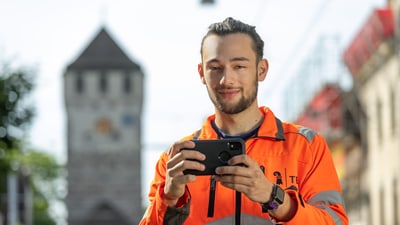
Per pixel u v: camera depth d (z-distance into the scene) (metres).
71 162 133.88
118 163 134.38
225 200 5.48
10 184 29.95
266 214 5.43
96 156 134.38
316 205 5.48
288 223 5.18
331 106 42.84
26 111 27.81
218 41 5.43
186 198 5.34
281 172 5.53
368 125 42.47
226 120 5.60
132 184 133.75
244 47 5.41
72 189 132.12
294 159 5.55
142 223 5.54
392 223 38.59
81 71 136.75
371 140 42.09
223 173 5.03
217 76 5.45
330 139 44.53
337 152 46.16
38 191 99.19
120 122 135.75
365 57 40.50
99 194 132.38
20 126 27.75
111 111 136.00
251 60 5.44
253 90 5.48
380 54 39.06
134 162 134.62
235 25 5.45
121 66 137.38
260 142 5.58
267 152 5.57
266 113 5.65
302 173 5.55
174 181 5.12
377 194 41.25
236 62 5.41
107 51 138.88
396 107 37.56
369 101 41.97
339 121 43.44
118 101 136.25
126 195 133.12
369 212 42.81
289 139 5.59
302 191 5.54
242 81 5.43
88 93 136.25
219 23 5.47
